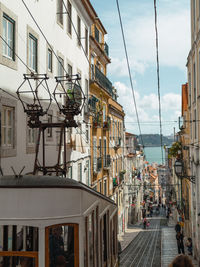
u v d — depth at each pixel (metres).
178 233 21.75
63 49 17.84
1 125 11.03
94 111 24.83
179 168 23.56
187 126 27.19
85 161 23.17
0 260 5.75
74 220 6.11
